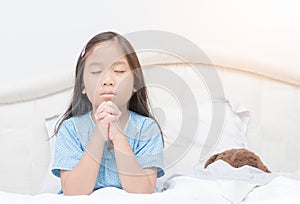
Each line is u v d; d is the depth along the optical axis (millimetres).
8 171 1718
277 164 1792
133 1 1861
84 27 1842
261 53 1883
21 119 1735
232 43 1882
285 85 1820
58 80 1734
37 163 1722
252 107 1799
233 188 1078
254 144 1785
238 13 1884
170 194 1004
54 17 1831
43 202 892
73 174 1208
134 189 1190
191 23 1877
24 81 1733
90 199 907
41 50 1822
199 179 1156
